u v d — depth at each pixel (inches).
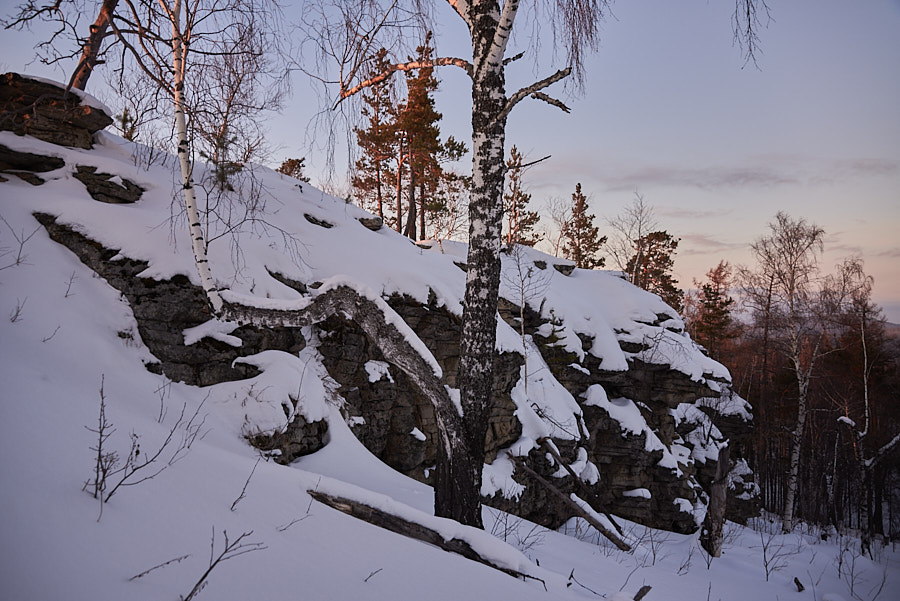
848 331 1339.8
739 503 959.6
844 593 488.1
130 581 98.4
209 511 148.5
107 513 120.4
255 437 293.9
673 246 1801.2
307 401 337.7
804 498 1445.6
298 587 121.8
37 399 173.6
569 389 722.2
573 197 1694.1
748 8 215.5
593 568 324.2
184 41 221.3
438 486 254.5
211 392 317.1
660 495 740.0
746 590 405.7
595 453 728.3
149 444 185.9
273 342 376.2
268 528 154.2
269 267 409.1
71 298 299.3
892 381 1392.7
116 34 240.8
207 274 218.7
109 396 236.7
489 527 340.5
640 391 845.2
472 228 260.7
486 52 252.1
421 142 999.6
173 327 330.3
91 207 347.6
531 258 969.5
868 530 917.8
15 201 339.3
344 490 211.5
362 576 142.4
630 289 984.9
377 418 446.9
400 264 559.2
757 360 1651.1
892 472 1465.3
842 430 1225.4
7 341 233.6
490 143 257.3
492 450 528.1
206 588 106.5
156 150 475.2
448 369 534.0
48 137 395.9
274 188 578.9
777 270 947.3
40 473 124.6
